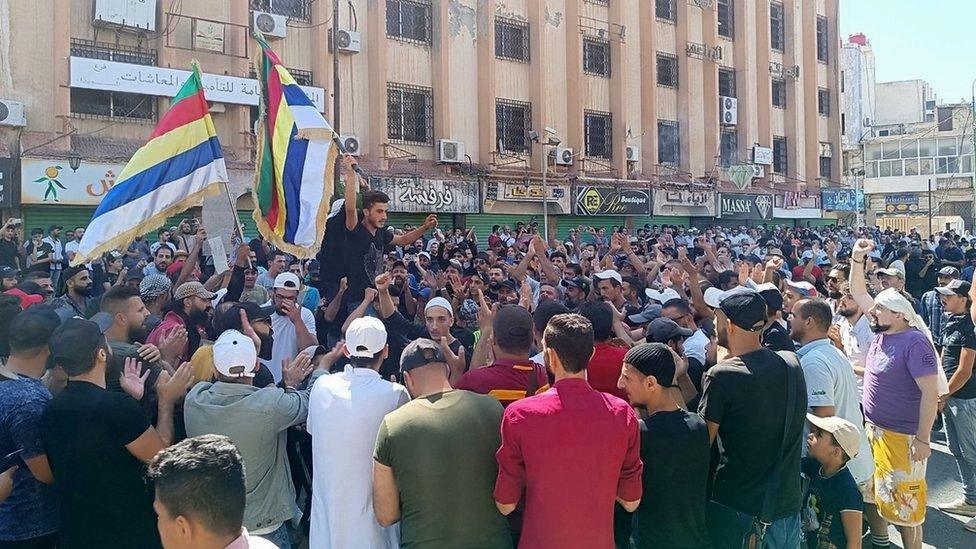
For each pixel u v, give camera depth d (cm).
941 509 652
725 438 395
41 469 343
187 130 652
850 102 5588
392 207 2117
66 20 1639
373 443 365
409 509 335
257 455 380
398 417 340
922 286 1553
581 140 2642
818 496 452
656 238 2069
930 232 4306
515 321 404
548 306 466
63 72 1628
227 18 1870
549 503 324
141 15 1723
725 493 394
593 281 823
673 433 368
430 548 329
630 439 342
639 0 2883
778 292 521
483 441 340
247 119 1881
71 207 1695
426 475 330
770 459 388
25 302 577
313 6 2039
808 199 3444
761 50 3297
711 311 725
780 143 3438
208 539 226
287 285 616
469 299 796
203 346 446
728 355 465
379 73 2148
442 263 1314
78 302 761
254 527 378
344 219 632
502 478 330
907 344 516
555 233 2617
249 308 513
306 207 652
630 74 2853
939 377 556
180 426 407
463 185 2300
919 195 5428
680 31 3012
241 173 1823
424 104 2308
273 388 397
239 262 679
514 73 2530
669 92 2997
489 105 2405
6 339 421
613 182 2684
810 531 454
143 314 470
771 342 504
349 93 2123
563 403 334
